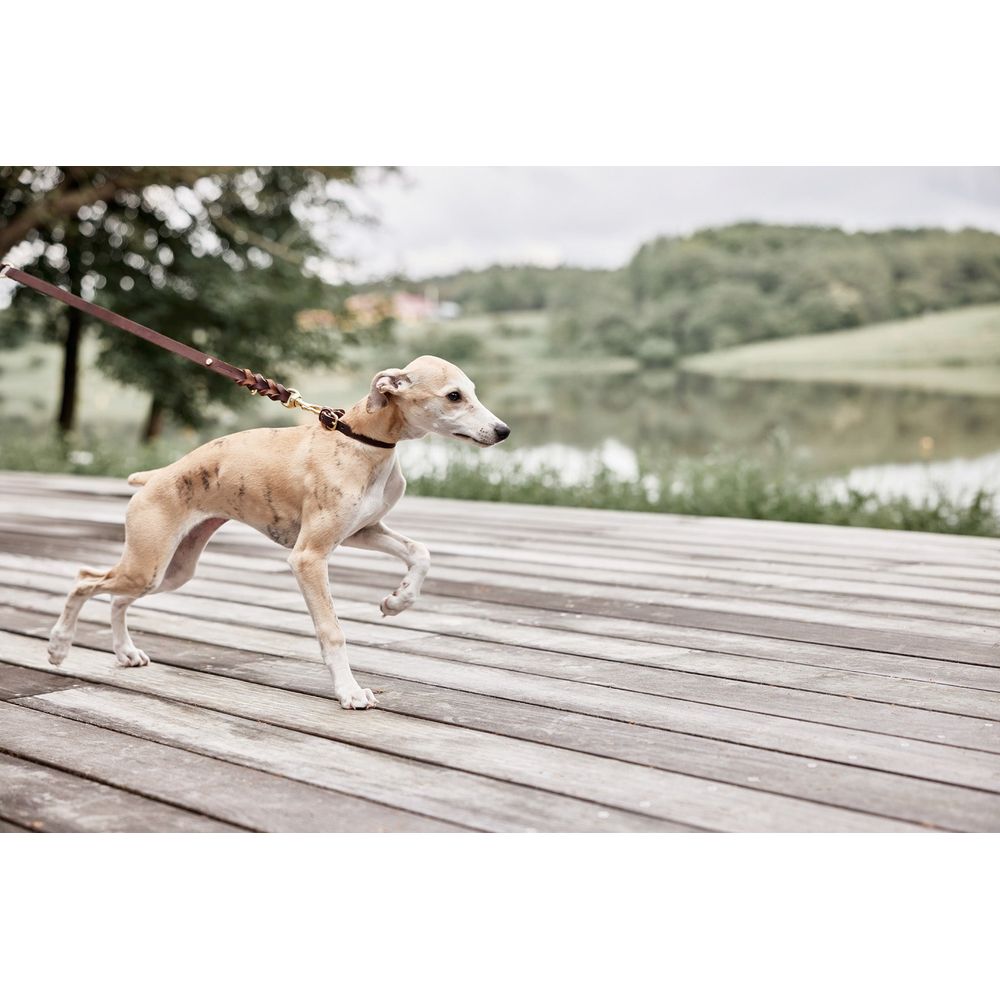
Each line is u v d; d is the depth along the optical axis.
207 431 18.39
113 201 16.28
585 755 2.87
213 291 16.17
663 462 10.30
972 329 27.66
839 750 2.88
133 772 2.75
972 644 4.05
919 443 18.78
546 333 31.02
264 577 5.38
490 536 6.99
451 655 3.91
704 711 3.23
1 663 3.78
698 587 5.21
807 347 29.14
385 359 24.50
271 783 2.68
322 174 13.98
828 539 6.98
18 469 13.19
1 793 2.63
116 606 3.67
